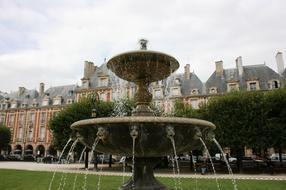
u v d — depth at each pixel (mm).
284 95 24703
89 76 58875
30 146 64812
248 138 24781
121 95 44906
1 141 56312
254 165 30031
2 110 70000
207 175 21750
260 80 47219
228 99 26031
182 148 5730
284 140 24234
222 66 51125
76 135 6312
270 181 16719
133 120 5133
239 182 15898
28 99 69750
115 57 7078
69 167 32656
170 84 51719
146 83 7551
